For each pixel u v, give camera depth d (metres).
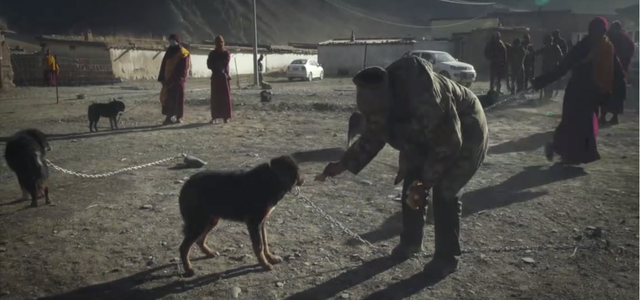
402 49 44.00
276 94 21.27
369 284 4.36
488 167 8.27
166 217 5.95
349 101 17.83
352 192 6.94
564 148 7.93
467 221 5.80
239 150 9.70
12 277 4.51
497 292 4.22
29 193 6.73
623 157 8.98
